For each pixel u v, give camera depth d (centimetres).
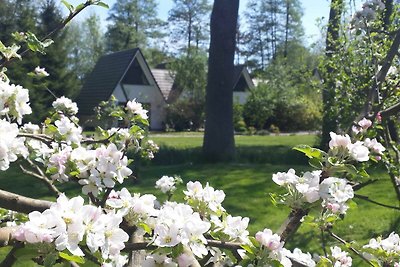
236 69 3544
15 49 229
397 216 606
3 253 446
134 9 4897
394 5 487
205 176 969
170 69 3038
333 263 226
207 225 128
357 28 409
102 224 116
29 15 2186
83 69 4903
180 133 2694
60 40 2439
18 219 252
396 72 428
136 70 2850
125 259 194
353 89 504
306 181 161
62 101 321
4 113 181
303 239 507
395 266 209
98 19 5022
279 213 650
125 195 155
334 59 548
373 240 223
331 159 159
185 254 127
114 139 259
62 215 111
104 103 496
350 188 159
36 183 820
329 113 569
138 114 263
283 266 137
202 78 2900
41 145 280
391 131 533
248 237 145
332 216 178
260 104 2872
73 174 176
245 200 736
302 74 688
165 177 359
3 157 138
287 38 5175
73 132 241
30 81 1675
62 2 234
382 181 819
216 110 1227
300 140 2155
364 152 162
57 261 117
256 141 2123
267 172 1009
